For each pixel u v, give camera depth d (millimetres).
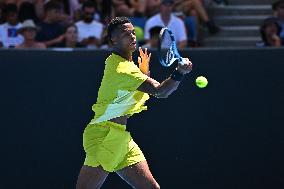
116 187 21547
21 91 21234
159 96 16578
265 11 30938
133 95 16797
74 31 26203
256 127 21422
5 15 26953
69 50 21188
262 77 21328
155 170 21531
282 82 21328
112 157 17016
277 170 21469
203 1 30938
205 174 21547
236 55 21281
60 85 21266
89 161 17250
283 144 21422
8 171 21422
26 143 21359
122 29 16781
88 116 21297
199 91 21375
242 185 21547
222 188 21547
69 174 21422
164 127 21422
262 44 26609
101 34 27172
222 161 21469
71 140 21359
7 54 21125
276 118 21375
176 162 21500
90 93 21281
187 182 21531
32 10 27609
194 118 21422
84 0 28781
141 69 17688
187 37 28375
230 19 30844
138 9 29031
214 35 29984
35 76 21219
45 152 21375
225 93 21375
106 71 16953
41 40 26734
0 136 21328
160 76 21297
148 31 27094
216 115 21406
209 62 21312
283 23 27000
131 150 17297
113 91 16719
